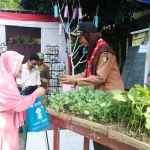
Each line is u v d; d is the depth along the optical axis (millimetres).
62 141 2793
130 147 1193
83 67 6723
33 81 3969
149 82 3229
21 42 6945
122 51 6719
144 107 1252
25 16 5320
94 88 2307
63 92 1955
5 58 1993
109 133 1301
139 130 1228
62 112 1718
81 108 1619
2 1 14344
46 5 5406
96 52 2150
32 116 3094
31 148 2561
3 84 1924
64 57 5633
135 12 6176
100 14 5992
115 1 5715
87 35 2189
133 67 3838
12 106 1940
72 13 5746
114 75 2156
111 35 6480
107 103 1550
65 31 5586
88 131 1489
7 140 2031
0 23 5176
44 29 5480
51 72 5367
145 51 3555
